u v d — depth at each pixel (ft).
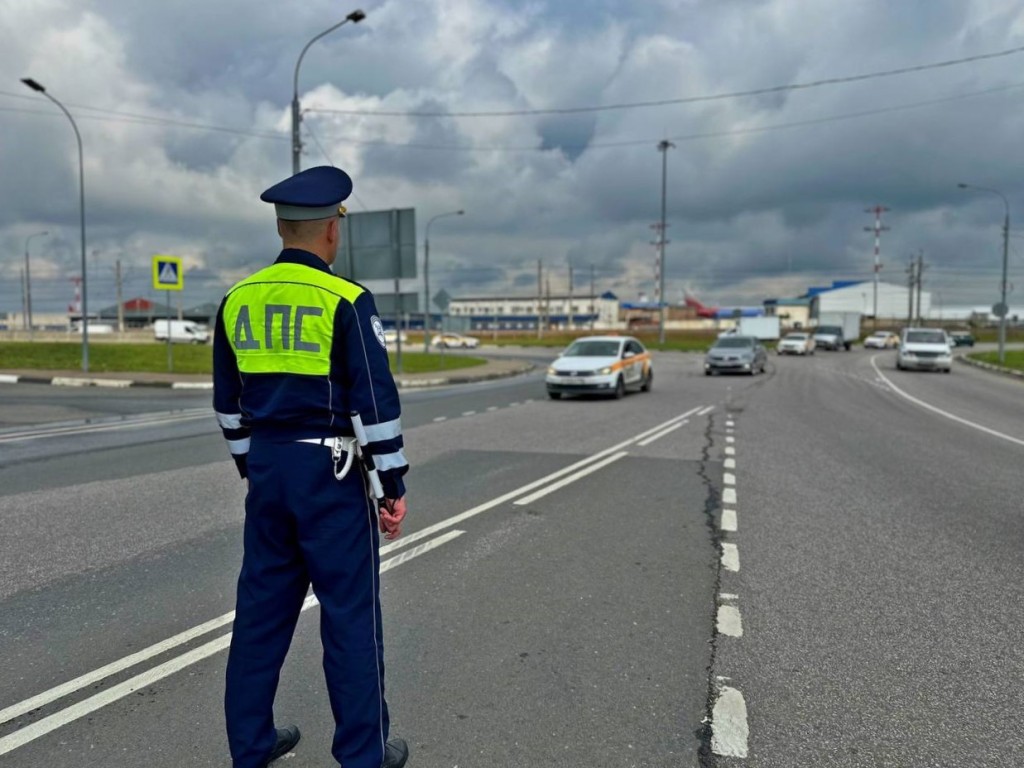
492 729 10.14
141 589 15.56
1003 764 9.43
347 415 8.23
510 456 32.65
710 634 13.39
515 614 14.28
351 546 8.24
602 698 11.02
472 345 230.27
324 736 9.97
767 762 9.45
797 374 100.89
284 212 8.34
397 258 91.45
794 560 17.80
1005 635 13.44
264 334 8.11
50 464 30.35
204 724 10.27
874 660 12.39
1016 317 424.05
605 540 19.42
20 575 16.39
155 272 85.15
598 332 350.64
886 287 445.37
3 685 11.34
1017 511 22.95
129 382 75.00
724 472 29.14
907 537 19.88
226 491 25.12
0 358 97.35
